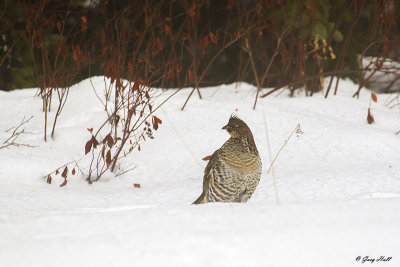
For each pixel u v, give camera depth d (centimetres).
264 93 1692
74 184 1116
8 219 582
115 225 504
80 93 1490
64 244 425
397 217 492
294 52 1853
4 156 1147
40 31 1381
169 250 399
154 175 1191
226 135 1344
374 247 404
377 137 1325
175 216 534
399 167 1152
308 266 370
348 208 540
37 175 1119
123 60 1384
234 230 461
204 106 1477
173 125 1373
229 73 2172
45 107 1417
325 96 1648
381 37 1872
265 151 1274
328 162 1215
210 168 905
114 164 1173
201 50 1588
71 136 1289
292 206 561
